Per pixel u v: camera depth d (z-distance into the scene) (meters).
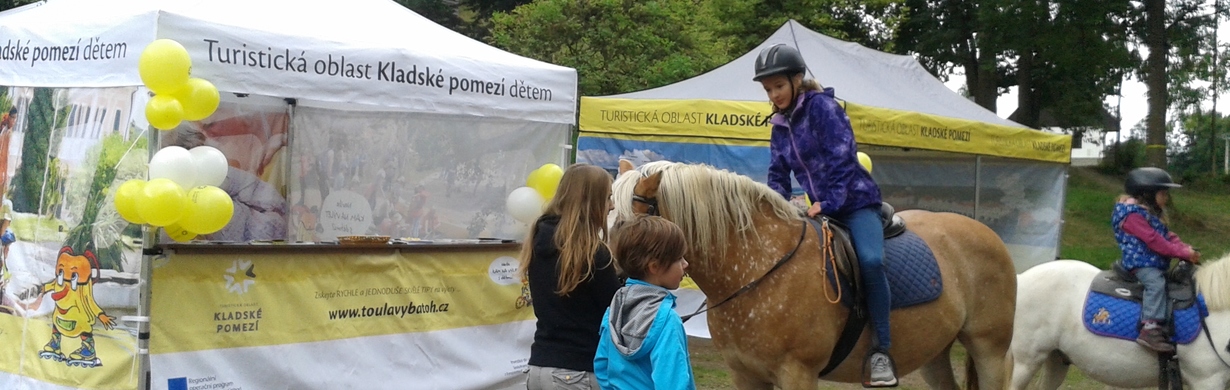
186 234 4.32
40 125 4.66
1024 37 21.12
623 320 2.65
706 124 8.61
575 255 3.06
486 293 5.64
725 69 9.81
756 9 19.59
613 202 3.65
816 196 4.02
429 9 22.73
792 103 4.06
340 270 4.86
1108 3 20.23
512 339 5.82
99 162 4.31
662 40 15.47
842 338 3.94
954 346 9.41
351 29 5.15
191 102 4.01
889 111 8.64
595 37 15.13
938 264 4.32
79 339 4.33
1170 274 5.05
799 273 3.80
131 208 3.86
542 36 15.32
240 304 4.44
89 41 4.36
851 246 3.93
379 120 6.04
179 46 3.90
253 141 5.47
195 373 4.27
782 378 3.79
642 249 2.64
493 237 6.19
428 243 5.27
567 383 3.08
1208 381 4.85
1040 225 11.32
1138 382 5.13
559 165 6.17
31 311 4.58
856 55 10.80
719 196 3.74
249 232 5.47
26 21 4.80
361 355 4.96
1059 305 5.24
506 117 5.58
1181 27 23.12
